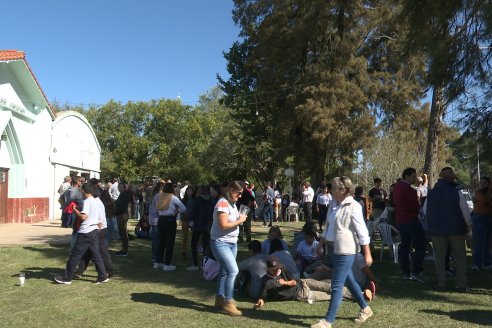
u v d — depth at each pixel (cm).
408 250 827
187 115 4956
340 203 559
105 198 1274
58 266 977
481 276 859
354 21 2716
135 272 920
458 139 992
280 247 808
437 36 948
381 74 2775
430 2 934
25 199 1939
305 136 2817
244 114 3516
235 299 700
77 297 711
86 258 869
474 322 570
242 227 1462
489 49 926
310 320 584
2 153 1828
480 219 914
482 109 954
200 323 576
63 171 2378
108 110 5134
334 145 2692
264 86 2900
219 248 623
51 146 2195
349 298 674
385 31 2686
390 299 687
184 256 1085
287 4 2783
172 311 632
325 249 794
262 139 3556
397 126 2873
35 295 723
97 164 3022
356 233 546
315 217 2380
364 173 3291
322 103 2594
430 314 604
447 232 734
